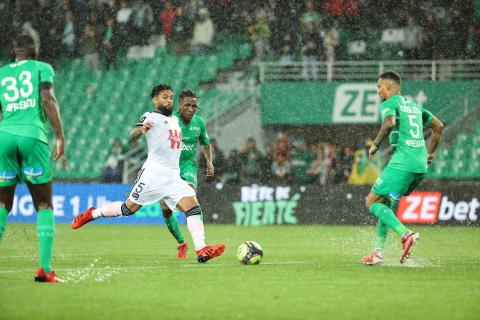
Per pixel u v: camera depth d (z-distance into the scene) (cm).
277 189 5409
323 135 6550
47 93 2034
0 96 2075
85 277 2217
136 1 7181
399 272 2389
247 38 6981
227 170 6050
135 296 1828
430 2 6738
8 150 2042
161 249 3406
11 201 2111
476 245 3725
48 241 2084
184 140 3100
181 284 2059
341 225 5322
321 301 1766
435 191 5253
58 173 6669
